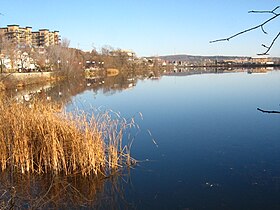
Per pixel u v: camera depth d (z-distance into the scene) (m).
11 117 10.23
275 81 44.34
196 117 18.97
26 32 94.38
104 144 10.30
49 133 9.78
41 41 112.75
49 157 9.65
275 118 18.09
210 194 8.59
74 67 60.06
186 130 15.66
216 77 56.78
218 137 14.19
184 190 8.83
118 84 46.62
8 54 30.83
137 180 9.55
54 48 57.34
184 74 73.75
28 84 41.56
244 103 24.12
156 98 29.11
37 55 58.81
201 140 13.72
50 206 7.97
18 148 9.68
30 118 10.35
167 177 9.77
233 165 10.63
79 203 8.20
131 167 10.55
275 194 8.45
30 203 5.97
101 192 8.84
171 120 18.22
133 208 7.82
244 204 7.93
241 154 11.72
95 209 7.92
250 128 15.81
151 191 8.84
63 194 8.58
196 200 8.24
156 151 12.27
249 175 9.73
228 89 35.00
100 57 86.19
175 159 11.34
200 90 35.09
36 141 10.12
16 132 9.77
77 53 70.75
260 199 8.17
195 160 11.17
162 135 14.72
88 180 9.46
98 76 70.69
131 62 95.50
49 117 10.23
